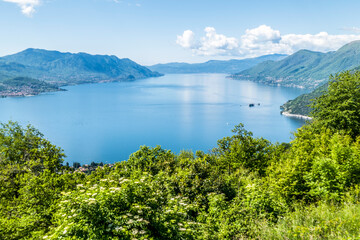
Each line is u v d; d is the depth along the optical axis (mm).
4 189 16641
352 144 12984
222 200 9820
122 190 6789
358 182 8484
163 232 6672
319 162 9383
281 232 6711
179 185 11625
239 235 7828
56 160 20953
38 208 11836
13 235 9727
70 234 5703
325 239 5836
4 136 21484
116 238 5656
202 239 7555
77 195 6602
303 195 9289
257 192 9273
